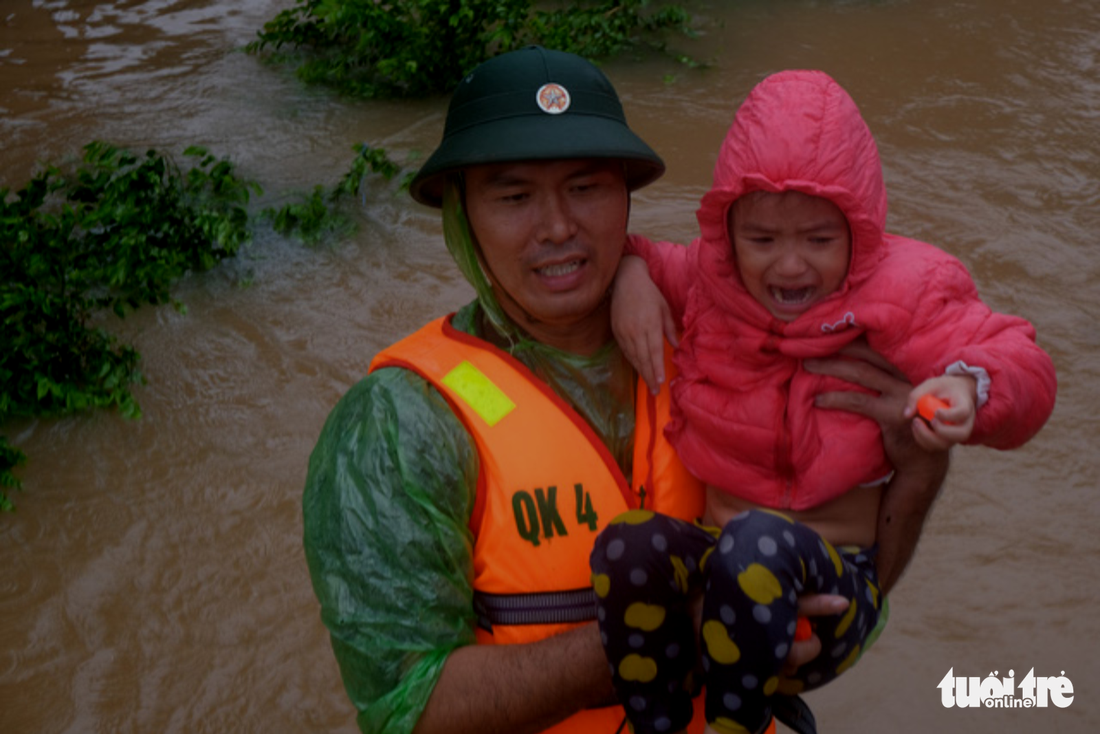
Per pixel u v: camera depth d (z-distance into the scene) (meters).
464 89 2.23
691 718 2.11
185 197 7.52
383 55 9.30
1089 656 4.32
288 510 5.20
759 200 2.22
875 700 4.16
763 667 1.92
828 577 2.02
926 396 2.03
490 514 2.20
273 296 6.61
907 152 7.67
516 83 2.16
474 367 2.27
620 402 2.40
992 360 2.07
